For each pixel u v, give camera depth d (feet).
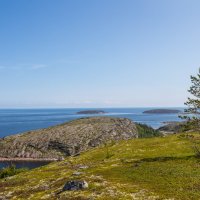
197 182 147.33
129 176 171.22
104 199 131.95
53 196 149.89
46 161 568.82
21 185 194.70
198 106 208.13
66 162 284.00
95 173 190.29
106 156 267.59
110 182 160.56
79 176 187.32
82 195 142.00
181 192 134.21
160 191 138.00
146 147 288.51
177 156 219.00
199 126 209.87
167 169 178.60
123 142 346.54
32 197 154.81
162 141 309.22
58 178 196.24
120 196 134.82
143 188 144.66
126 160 232.12
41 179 204.95
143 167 191.52
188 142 281.33
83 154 317.63
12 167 303.89
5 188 192.34
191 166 182.39
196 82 208.85
